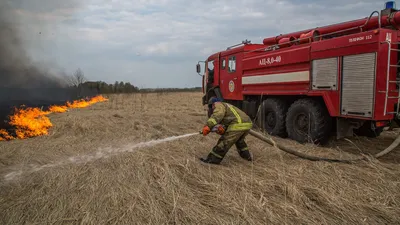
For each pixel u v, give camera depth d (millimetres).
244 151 5094
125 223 2830
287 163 4879
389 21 5797
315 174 4281
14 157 5133
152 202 3221
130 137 6973
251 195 3422
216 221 2887
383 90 5238
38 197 3357
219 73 10508
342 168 4574
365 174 4301
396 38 5383
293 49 7035
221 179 3986
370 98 5316
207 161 4828
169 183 3756
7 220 2898
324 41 6195
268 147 6039
